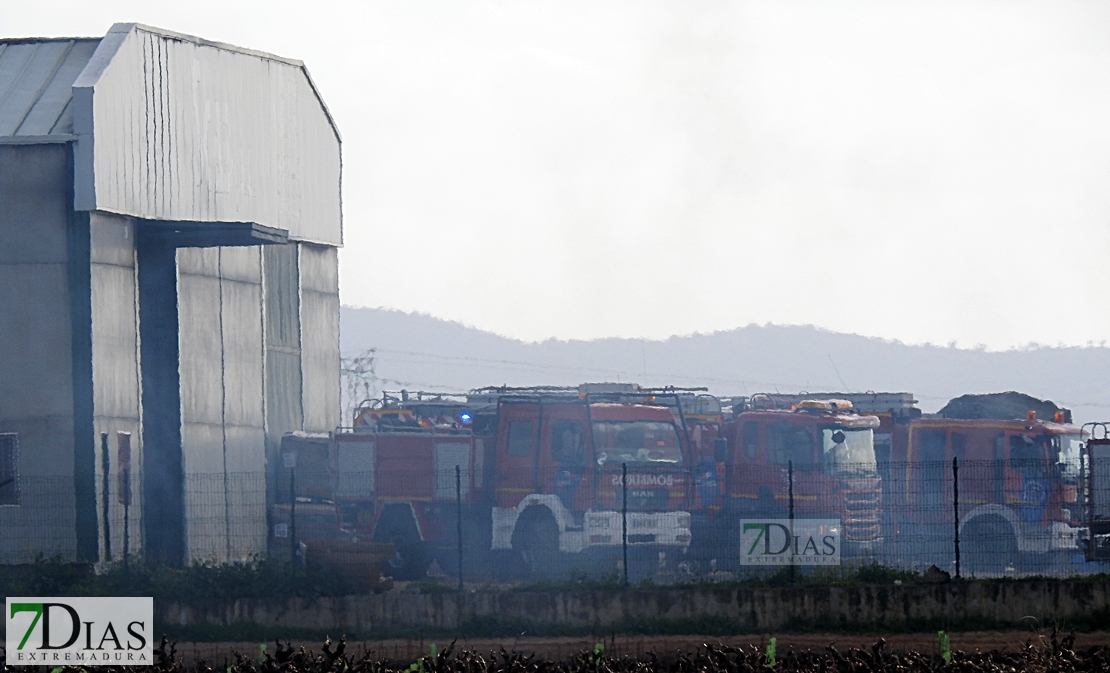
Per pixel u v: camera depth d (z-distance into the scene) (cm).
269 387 15438
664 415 12150
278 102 15788
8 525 12019
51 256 12175
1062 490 12556
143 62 13100
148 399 13312
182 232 13212
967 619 9831
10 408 12125
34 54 13500
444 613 10006
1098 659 7462
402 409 13962
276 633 9956
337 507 13038
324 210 16925
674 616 9925
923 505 12488
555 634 9850
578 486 11912
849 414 12756
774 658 7762
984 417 14025
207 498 13525
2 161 12256
